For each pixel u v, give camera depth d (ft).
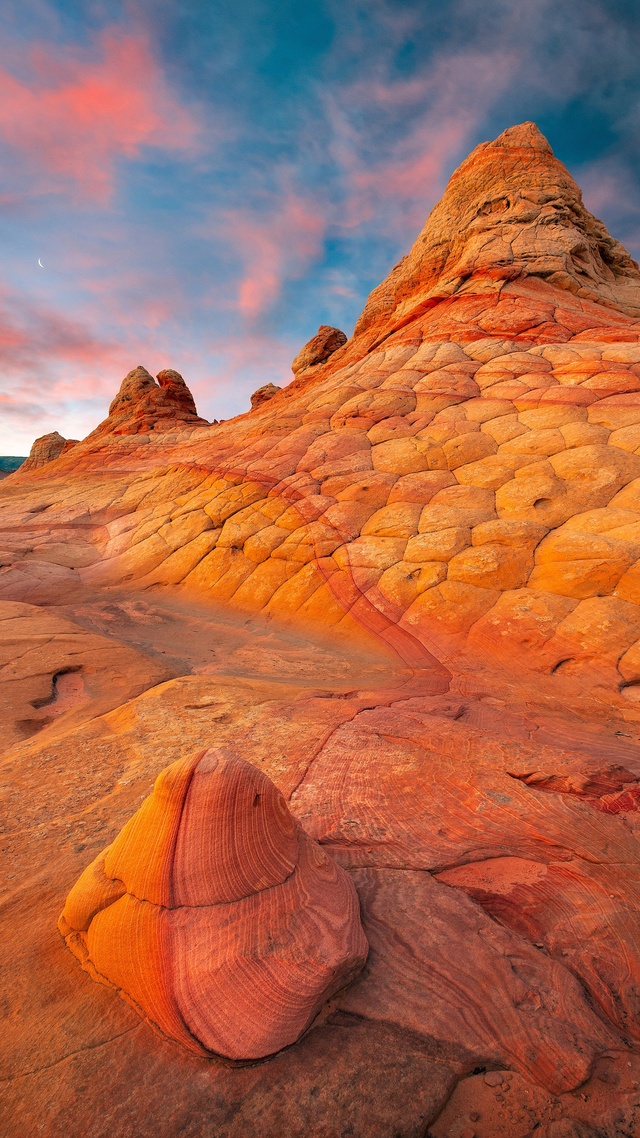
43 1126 5.55
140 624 31.86
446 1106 5.95
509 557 28.48
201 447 61.41
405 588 29.25
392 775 12.41
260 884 7.34
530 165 63.31
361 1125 5.64
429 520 33.06
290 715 16.52
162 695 18.22
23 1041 6.50
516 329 51.11
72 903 7.97
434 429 41.27
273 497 41.04
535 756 13.15
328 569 33.09
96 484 67.15
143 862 7.41
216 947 6.77
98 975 7.32
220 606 34.55
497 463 35.83
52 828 10.93
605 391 38.47
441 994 7.09
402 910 8.38
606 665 21.20
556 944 7.88
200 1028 6.30
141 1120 5.62
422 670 23.24
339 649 27.12
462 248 63.87
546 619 24.31
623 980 7.36
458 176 66.80
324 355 105.91
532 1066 6.36
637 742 15.84
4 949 7.90
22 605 29.37
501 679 21.57
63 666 21.17
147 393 126.93
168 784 7.73
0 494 77.15
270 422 52.75
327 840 10.17
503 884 8.95
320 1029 6.65
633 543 26.35
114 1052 6.33
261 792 7.88
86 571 42.93
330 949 7.16
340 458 41.68
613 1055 6.52
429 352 51.98
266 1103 5.80
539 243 58.18
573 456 33.65
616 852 9.64
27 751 14.65
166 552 42.24
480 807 11.03
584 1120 5.83
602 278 63.26
